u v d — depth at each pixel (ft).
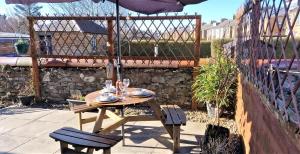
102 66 20.49
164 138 14.75
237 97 15.87
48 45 22.03
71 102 18.17
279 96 6.53
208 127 13.48
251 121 10.45
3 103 22.03
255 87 9.70
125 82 14.74
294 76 5.93
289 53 6.41
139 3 17.69
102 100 12.64
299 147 4.72
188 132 15.52
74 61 20.90
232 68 16.78
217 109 15.34
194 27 19.25
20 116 18.57
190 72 19.69
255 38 10.07
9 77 22.17
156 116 13.65
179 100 20.21
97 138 10.42
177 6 17.93
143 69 20.18
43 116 18.57
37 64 21.31
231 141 12.26
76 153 10.52
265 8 8.47
